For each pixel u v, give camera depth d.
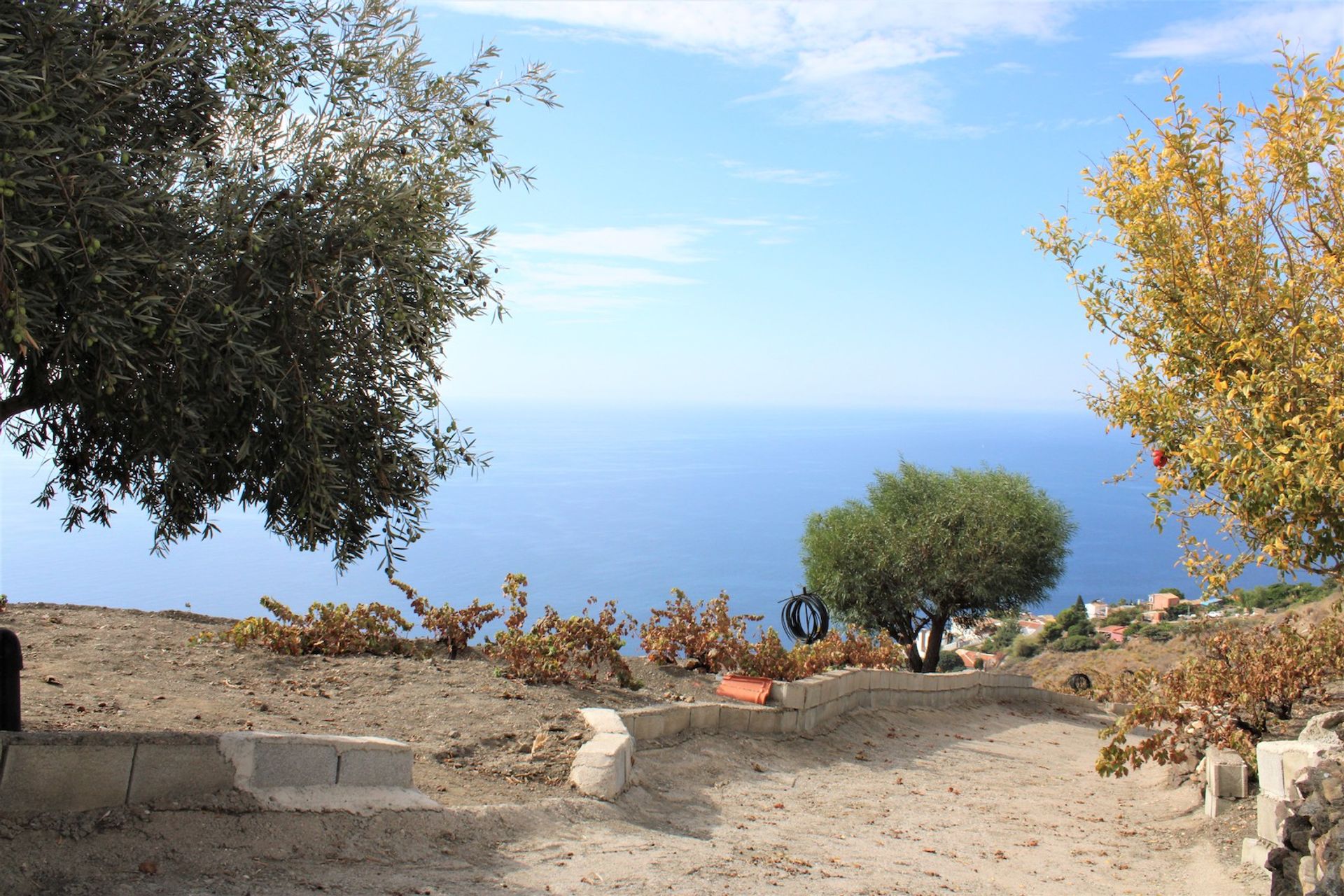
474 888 4.61
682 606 12.77
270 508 4.84
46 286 3.76
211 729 6.61
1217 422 5.76
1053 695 22.11
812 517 25.75
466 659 10.55
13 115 3.66
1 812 4.16
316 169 4.69
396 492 5.01
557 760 7.27
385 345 4.81
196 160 4.55
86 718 6.34
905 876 6.16
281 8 5.00
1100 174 7.16
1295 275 6.25
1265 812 6.70
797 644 13.88
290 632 9.66
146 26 4.47
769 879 5.50
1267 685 9.46
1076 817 9.14
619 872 5.20
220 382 4.26
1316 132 6.01
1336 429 5.03
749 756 9.65
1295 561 5.43
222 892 4.05
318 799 5.24
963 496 24.06
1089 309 7.18
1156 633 32.66
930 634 24.92
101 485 5.26
